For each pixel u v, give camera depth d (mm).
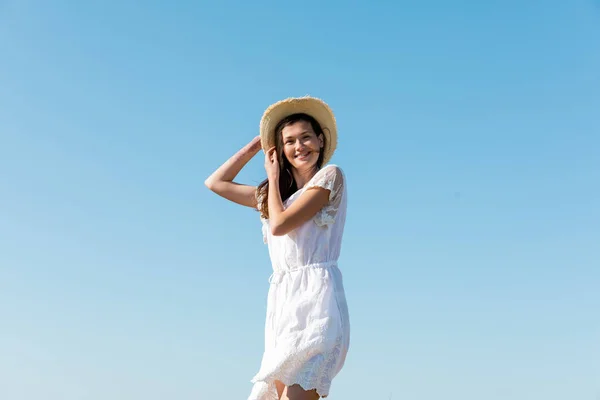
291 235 4504
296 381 4168
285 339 4281
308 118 4840
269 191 4574
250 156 5152
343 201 4613
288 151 4762
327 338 4246
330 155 4949
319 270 4426
